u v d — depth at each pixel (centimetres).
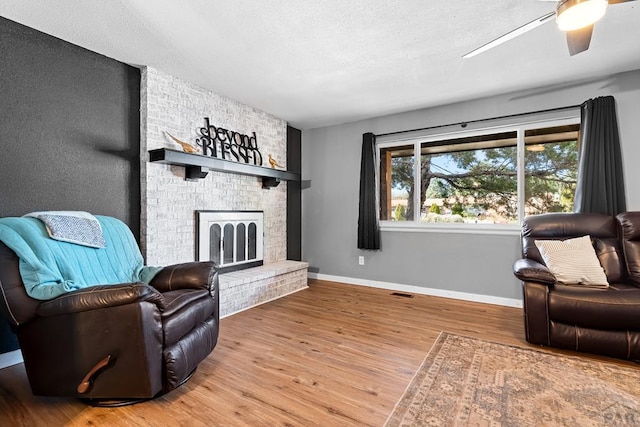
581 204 290
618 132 285
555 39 230
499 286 343
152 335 155
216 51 248
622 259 248
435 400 163
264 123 404
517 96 333
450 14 201
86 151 246
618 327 204
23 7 192
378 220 414
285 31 220
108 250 210
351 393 170
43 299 154
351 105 376
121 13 199
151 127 278
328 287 419
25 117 215
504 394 167
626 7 193
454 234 368
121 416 152
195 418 150
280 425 145
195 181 316
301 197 489
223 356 214
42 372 156
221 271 340
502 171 351
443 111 376
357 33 222
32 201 219
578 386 175
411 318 293
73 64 238
